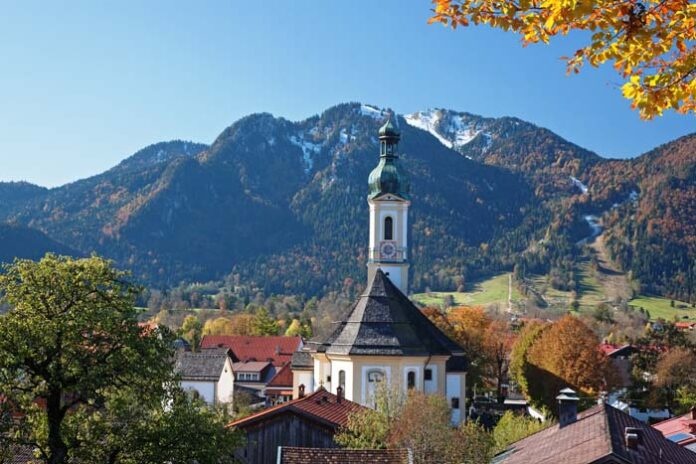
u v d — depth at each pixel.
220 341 157.00
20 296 32.38
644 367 120.19
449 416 45.75
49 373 31.78
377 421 44.56
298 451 35.62
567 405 39.41
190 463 32.53
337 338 71.75
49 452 32.06
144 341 33.16
